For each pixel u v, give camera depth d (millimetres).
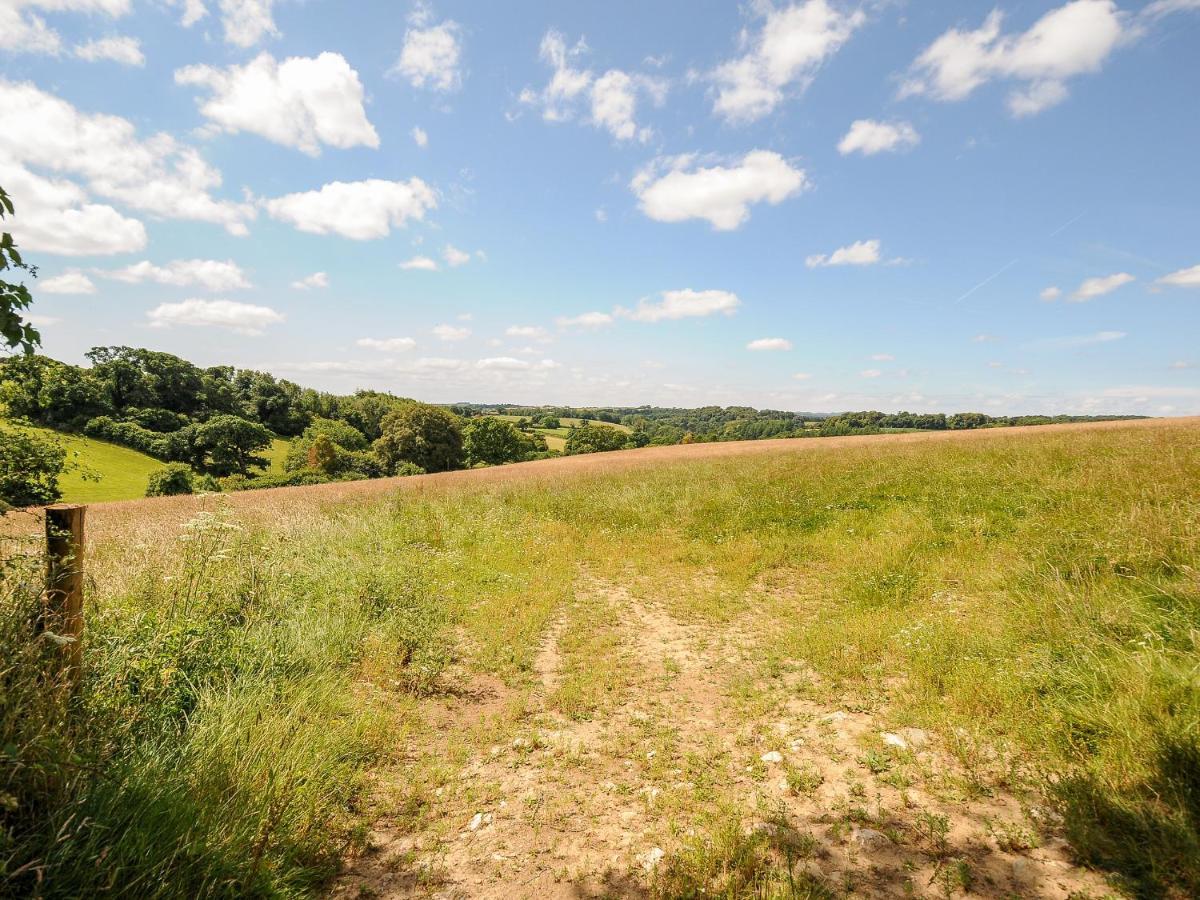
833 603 7152
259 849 2615
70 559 3184
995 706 3988
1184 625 4145
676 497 14398
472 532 12008
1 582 3020
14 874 2035
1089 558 5973
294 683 4793
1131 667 3754
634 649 6234
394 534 11352
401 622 6336
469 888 2818
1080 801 2861
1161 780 2854
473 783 3787
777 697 4809
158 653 4328
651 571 9219
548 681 5527
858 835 2912
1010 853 2672
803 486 13820
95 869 2316
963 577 6859
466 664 5883
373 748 4094
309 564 8305
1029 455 13594
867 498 11727
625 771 3898
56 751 2588
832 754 3795
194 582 5938
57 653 3094
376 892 2797
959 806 3068
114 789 2756
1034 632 4883
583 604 7758
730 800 3410
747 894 2598
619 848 3086
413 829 3322
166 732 3580
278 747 3574
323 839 3078
